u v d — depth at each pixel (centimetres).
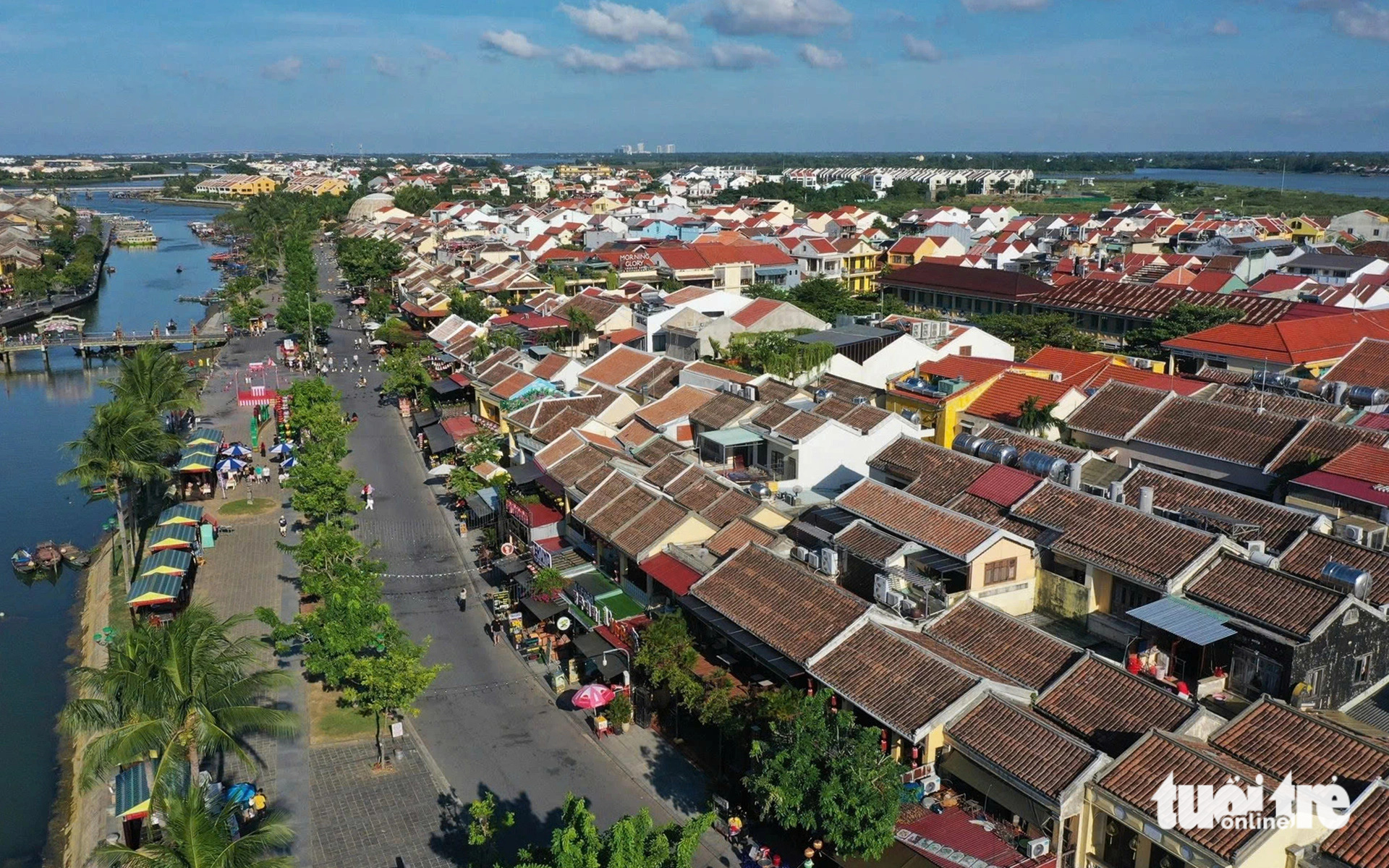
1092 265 17075
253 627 6238
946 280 15638
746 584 4912
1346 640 4134
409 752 4881
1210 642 4159
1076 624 4938
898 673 4094
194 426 10862
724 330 10631
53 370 14838
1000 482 5641
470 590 6769
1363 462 5600
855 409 7144
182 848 3200
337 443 8519
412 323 15788
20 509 9162
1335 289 12925
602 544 6194
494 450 8181
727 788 4438
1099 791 3375
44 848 4700
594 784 4603
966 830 3569
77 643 6719
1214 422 6612
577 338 11900
